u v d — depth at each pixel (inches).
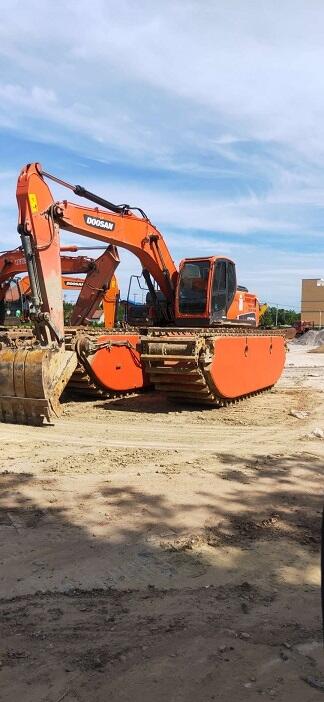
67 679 115.6
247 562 170.6
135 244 484.4
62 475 260.1
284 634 132.1
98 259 581.9
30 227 391.2
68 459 289.4
